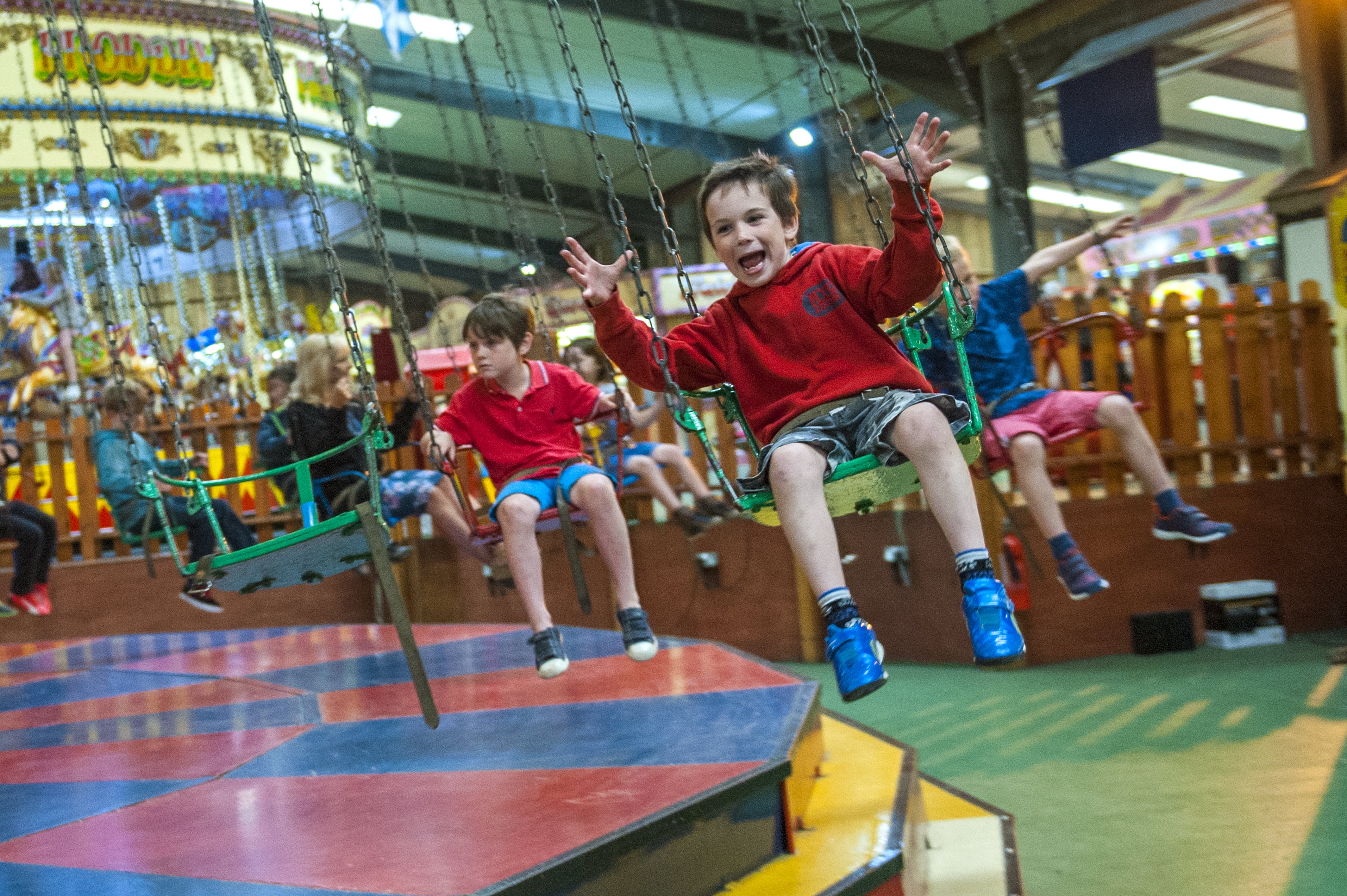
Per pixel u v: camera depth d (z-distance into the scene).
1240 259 12.29
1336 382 6.22
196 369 11.00
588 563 6.73
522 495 3.33
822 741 3.27
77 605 6.85
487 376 3.56
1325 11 9.19
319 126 9.54
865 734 3.66
